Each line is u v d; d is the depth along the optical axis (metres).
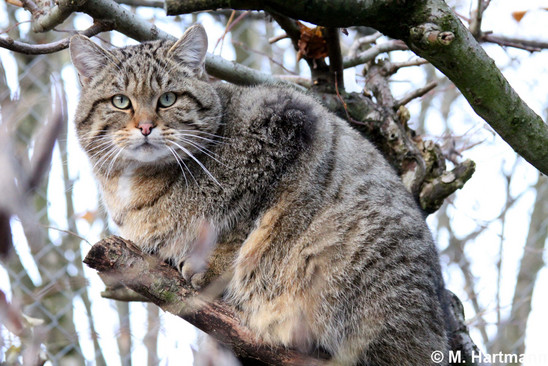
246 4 3.64
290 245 4.11
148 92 4.29
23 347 3.86
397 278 4.03
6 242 1.56
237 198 4.23
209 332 3.91
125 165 4.43
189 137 4.32
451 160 5.91
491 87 3.50
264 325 4.03
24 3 4.11
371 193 4.22
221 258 4.15
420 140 5.30
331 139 4.34
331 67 5.19
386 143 5.20
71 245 6.51
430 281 4.12
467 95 3.56
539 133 3.62
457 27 3.41
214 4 3.69
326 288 4.04
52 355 5.86
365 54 5.63
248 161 4.25
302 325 4.05
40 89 4.49
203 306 3.87
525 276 8.53
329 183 4.20
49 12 3.94
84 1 3.89
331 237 4.07
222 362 3.90
